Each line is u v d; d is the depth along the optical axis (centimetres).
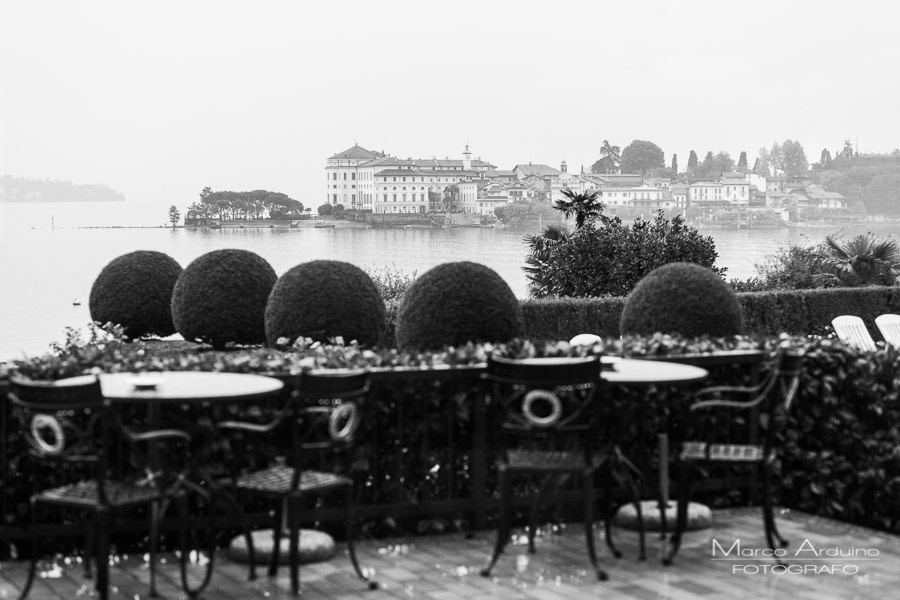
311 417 626
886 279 2044
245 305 1457
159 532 617
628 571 579
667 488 675
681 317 1082
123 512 604
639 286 1122
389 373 626
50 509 604
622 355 715
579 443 664
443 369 637
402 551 620
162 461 509
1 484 591
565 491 677
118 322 1608
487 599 527
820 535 657
